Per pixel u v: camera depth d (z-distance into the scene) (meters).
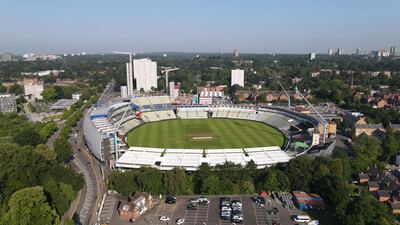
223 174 161.50
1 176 151.12
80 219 133.12
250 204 146.00
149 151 198.00
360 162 178.75
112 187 155.75
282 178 155.75
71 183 151.38
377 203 124.88
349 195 143.50
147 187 152.50
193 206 141.75
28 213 114.50
